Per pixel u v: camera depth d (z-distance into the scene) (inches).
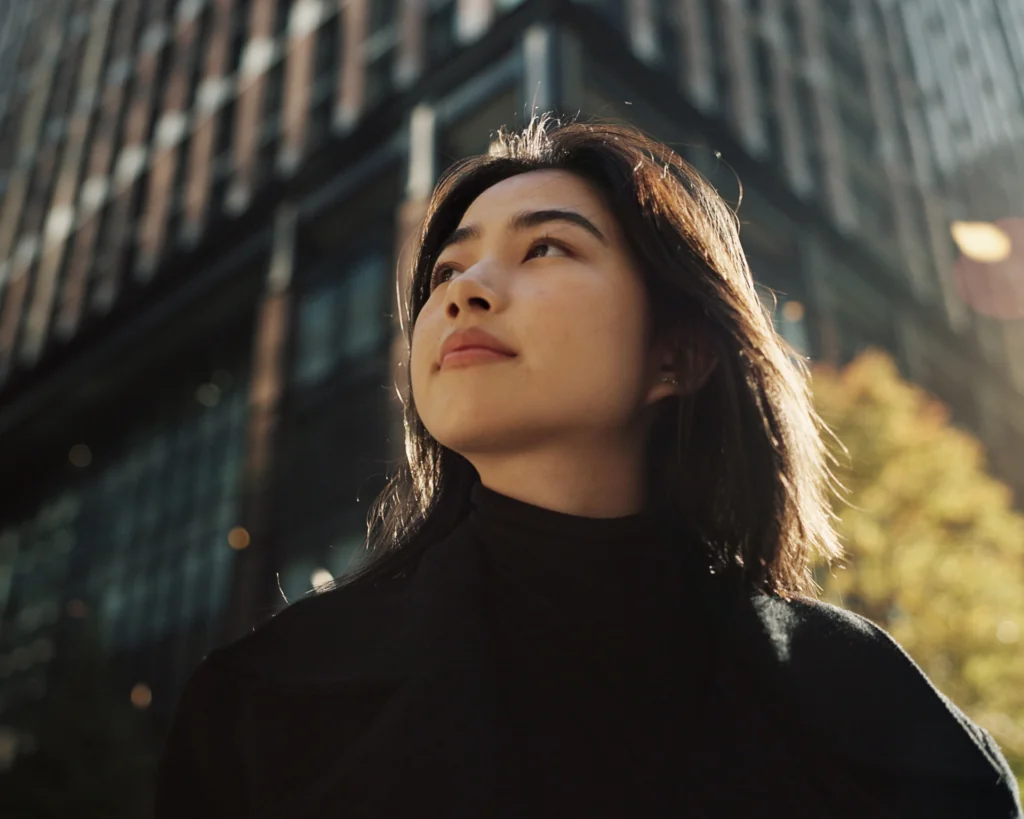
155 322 1047.0
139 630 971.3
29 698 826.8
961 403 1300.4
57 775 672.4
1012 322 1364.4
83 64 1441.9
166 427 1123.9
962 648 400.2
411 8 866.8
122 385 1162.0
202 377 1101.7
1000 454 1293.1
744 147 912.3
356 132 832.3
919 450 443.8
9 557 1263.5
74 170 1332.4
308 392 802.2
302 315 857.5
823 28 1278.3
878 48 1413.6
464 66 754.8
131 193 1188.5
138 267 1101.7
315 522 732.7
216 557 940.6
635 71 762.2
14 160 1493.6
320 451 762.2
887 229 1206.3
